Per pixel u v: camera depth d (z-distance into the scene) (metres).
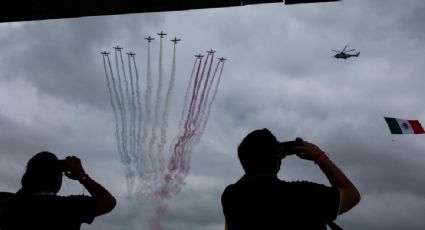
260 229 2.96
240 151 3.18
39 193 3.50
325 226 3.02
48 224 3.40
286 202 2.96
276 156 3.12
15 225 3.41
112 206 3.64
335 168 3.05
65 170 3.69
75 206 3.49
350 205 2.94
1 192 4.01
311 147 3.12
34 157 3.61
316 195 2.92
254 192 3.05
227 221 3.15
